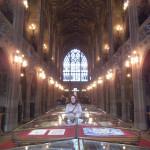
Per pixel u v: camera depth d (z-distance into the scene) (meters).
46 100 22.69
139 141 3.08
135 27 11.74
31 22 18.14
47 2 23.98
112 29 19.27
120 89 16.42
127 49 13.62
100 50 28.25
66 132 3.41
